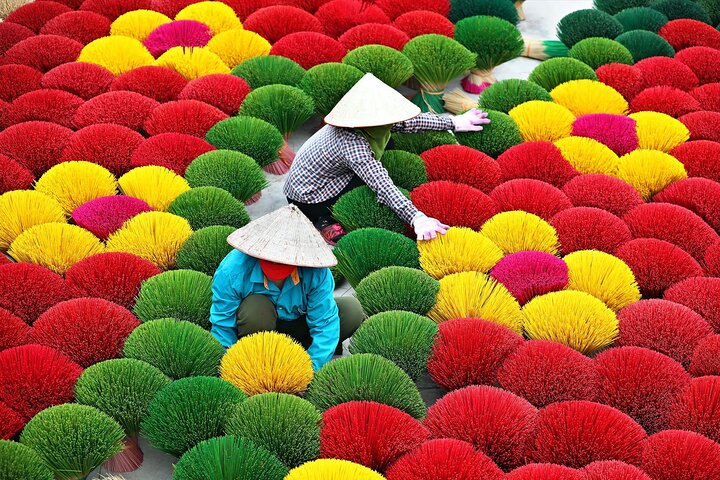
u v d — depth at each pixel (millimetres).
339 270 3926
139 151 4555
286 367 3141
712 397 3182
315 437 2906
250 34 5703
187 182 4387
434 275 3871
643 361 3328
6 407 2988
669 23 6402
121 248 3889
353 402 2992
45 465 2805
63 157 4590
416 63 5438
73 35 5945
